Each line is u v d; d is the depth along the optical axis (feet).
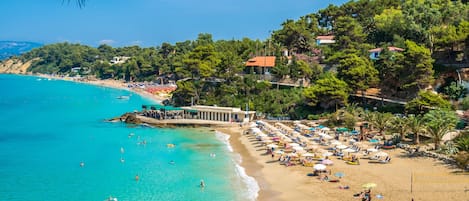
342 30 540.11
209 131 386.93
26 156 292.40
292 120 413.18
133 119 439.63
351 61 411.34
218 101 496.64
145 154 296.10
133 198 204.74
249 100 473.26
